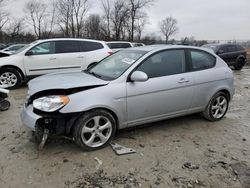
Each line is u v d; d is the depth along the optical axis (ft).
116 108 12.87
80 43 30.48
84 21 187.83
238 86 32.81
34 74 28.09
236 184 10.41
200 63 16.28
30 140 13.78
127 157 12.20
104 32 187.01
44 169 11.06
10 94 24.70
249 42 138.72
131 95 13.23
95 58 30.83
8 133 14.70
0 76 26.86
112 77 13.48
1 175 10.59
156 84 13.98
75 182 10.25
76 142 12.28
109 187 10.00
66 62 29.32
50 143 13.43
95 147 12.71
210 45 51.85
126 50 16.30
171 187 10.10
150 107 14.01
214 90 16.58
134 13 175.63
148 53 14.33
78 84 12.32
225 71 17.19
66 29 178.50
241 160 12.30
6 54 28.48
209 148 13.41
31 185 10.01
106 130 13.03
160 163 11.76
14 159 11.81
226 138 14.75
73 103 11.79
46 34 181.16
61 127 11.89
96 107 12.27
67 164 11.47
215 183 10.43
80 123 12.12
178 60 15.28
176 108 15.11
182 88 14.96
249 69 55.98
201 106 16.35
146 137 14.51
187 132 15.39
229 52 50.08
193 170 11.29
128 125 13.69
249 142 14.37
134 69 13.61
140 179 10.54
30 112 12.12
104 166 11.40
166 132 15.29
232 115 19.26
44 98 11.75
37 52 28.17
